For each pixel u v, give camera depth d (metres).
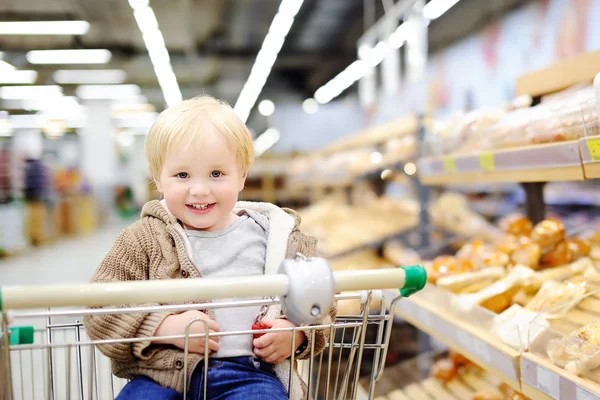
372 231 3.70
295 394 1.20
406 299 1.84
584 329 1.15
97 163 15.19
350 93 13.09
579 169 1.38
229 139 1.17
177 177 1.17
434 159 2.29
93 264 8.03
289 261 0.89
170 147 1.15
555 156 1.46
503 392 1.81
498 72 6.71
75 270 7.52
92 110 15.00
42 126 17.84
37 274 7.23
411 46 6.42
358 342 1.14
